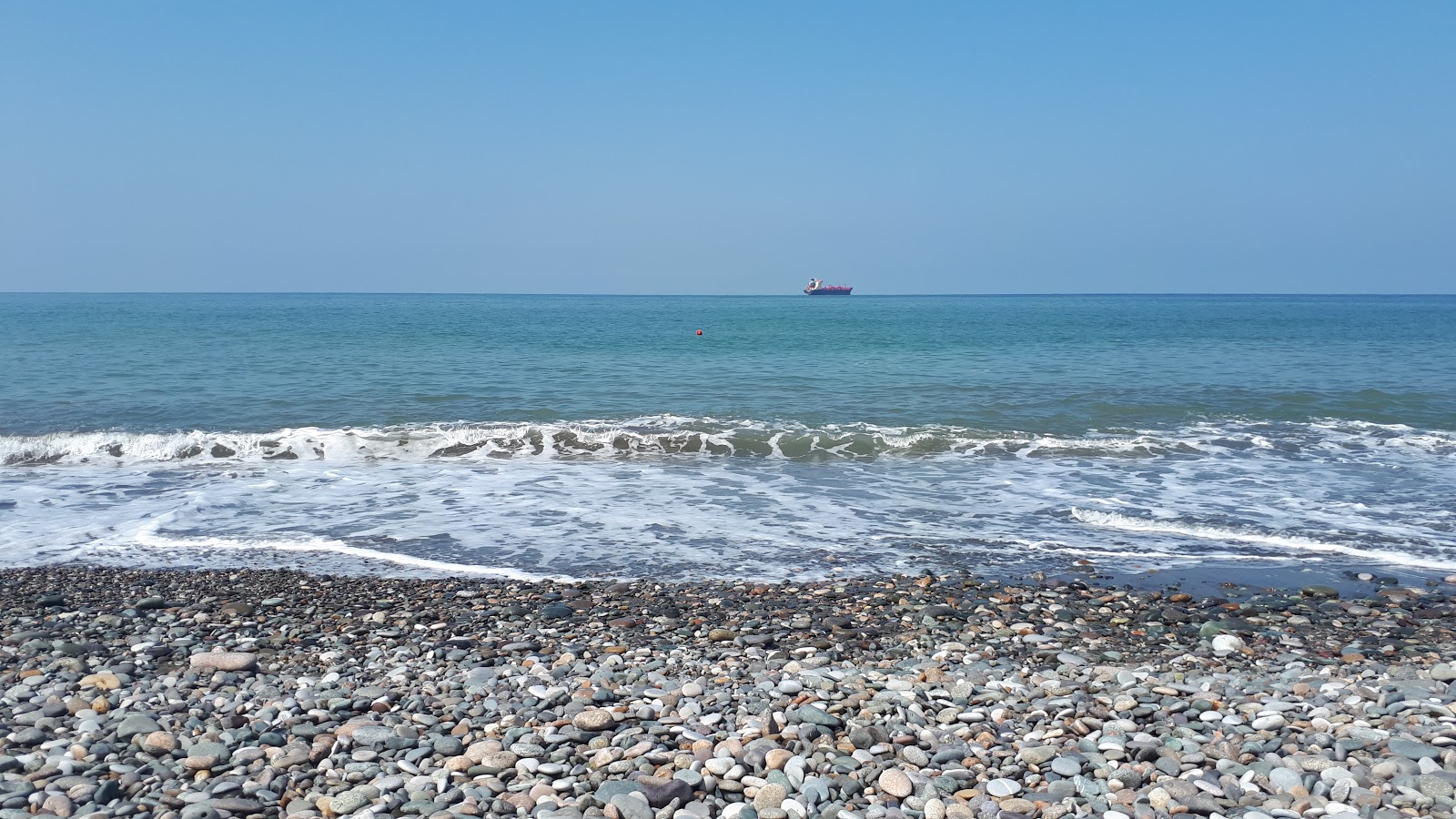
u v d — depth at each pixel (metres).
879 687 6.45
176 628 7.91
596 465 16.75
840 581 10.07
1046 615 8.82
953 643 7.73
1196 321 78.38
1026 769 5.05
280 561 10.81
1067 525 12.59
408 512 13.17
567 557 11.02
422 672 6.81
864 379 28.50
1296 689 6.41
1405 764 4.89
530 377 28.61
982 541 11.76
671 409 22.42
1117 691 6.41
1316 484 14.99
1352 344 44.44
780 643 7.83
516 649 7.43
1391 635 8.23
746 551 11.33
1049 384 27.02
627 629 8.23
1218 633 8.03
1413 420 21.20
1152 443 18.11
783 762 5.05
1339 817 4.38
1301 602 9.28
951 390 25.67
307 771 4.98
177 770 4.95
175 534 11.95
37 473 15.67
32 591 9.40
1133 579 10.23
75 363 31.16
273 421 20.34
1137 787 4.84
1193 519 12.83
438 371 29.88
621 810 4.49
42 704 5.82
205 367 30.42
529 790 4.77
